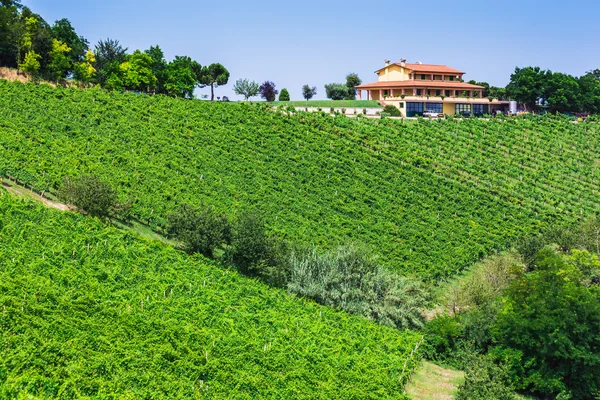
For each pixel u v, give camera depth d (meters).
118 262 43.19
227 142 78.62
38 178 53.06
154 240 48.62
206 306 40.25
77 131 69.31
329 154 82.50
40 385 27.05
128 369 30.77
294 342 38.91
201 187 63.78
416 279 51.78
